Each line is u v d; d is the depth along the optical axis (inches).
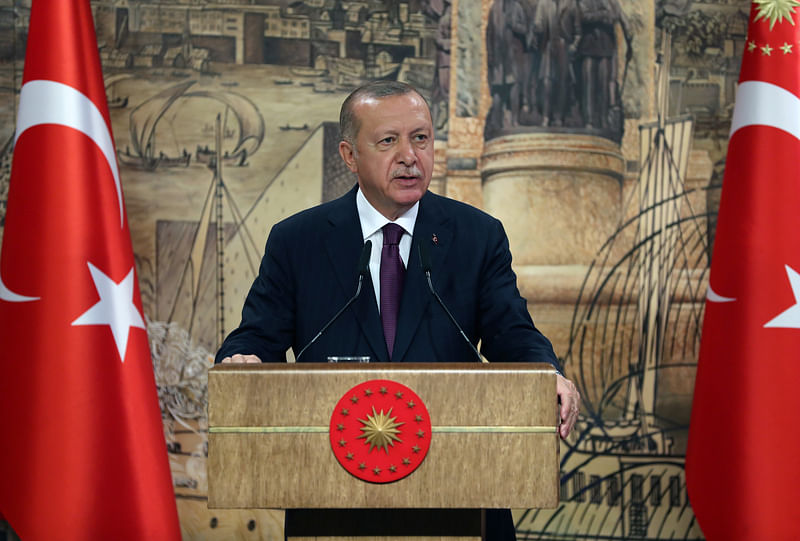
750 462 257.4
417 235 178.4
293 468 127.8
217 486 128.0
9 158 305.3
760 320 259.3
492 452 127.0
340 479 127.5
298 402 128.6
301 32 316.8
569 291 316.2
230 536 307.3
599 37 320.8
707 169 318.3
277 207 314.7
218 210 313.0
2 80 305.9
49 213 244.8
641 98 320.2
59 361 241.3
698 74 320.2
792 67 264.5
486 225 185.5
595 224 318.0
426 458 127.3
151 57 313.0
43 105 249.0
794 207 260.4
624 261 316.8
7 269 244.4
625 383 314.3
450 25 320.2
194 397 309.3
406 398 128.2
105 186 252.4
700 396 271.4
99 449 243.1
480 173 319.3
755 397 258.2
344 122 177.3
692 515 310.7
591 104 319.9
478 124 319.9
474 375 128.1
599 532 311.0
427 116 171.3
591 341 315.3
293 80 316.5
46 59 251.4
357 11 318.3
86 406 242.1
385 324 175.5
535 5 320.5
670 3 321.4
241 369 129.6
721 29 321.1
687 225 317.1
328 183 315.9
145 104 312.2
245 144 314.7
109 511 243.3
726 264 267.6
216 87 314.3
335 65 317.4
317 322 177.8
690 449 273.9
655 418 313.3
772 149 263.0
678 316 315.0
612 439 312.8
